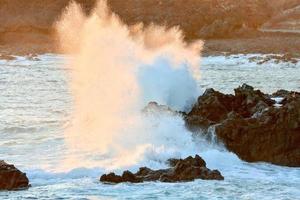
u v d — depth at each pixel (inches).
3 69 7155.5
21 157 2628.0
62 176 2338.8
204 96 2952.8
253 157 2600.9
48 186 2207.2
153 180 2260.1
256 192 2151.8
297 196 2117.4
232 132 2628.0
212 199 2058.3
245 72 7032.5
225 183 2251.5
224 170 2456.9
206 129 2714.1
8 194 2108.8
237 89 3024.1
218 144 2640.3
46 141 2945.4
